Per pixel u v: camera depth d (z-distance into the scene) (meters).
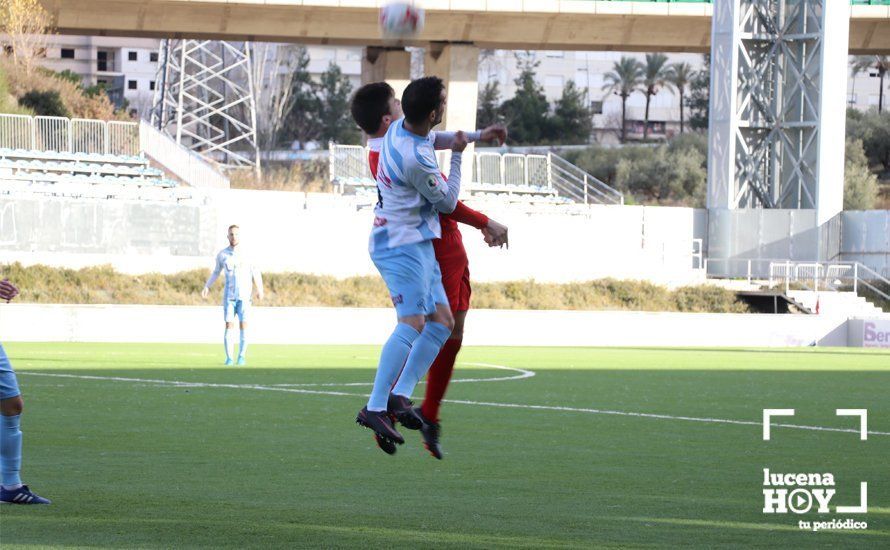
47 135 168.00
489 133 27.00
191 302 139.62
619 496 28.75
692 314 141.88
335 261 161.75
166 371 73.69
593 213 182.25
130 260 146.38
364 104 27.89
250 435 41.31
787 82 188.62
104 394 56.72
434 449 26.20
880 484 31.75
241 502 26.58
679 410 55.16
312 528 23.14
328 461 34.78
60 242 143.50
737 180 188.88
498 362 93.38
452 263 27.64
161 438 39.84
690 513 26.19
